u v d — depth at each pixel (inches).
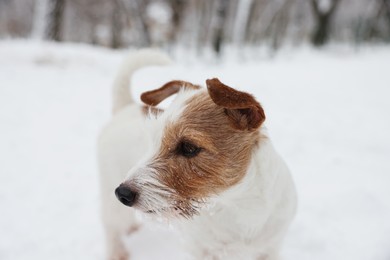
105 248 29.7
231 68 112.0
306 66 121.2
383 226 30.5
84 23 246.5
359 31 224.5
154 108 22.4
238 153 20.0
